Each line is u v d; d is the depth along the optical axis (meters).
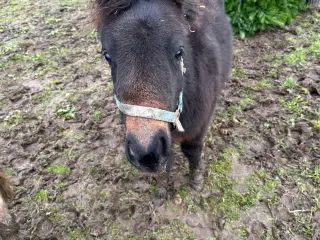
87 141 0.94
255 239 0.70
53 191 0.82
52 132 0.98
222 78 0.76
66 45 1.34
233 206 0.76
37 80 1.18
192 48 0.61
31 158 0.90
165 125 0.49
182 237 0.72
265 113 0.97
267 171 0.82
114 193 0.81
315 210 0.73
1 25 1.49
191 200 0.78
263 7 1.29
